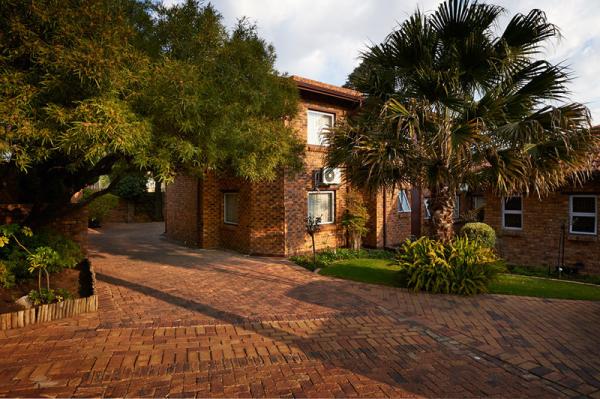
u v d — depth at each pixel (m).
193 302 6.17
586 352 4.44
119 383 3.50
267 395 3.37
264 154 6.53
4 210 8.63
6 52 3.93
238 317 5.46
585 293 6.96
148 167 5.23
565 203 9.96
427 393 3.48
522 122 6.46
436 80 6.64
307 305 6.13
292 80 7.80
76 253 8.53
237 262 10.06
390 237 13.38
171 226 16.11
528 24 6.56
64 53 3.63
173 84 4.34
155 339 4.57
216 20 5.60
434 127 6.96
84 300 5.50
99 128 3.53
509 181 6.48
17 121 3.64
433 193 7.58
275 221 11.17
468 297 6.66
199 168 6.41
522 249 10.78
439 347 4.56
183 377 3.65
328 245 12.27
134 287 7.09
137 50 4.60
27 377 3.56
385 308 6.02
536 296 6.75
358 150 7.12
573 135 6.28
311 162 11.77
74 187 7.96
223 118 5.14
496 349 4.51
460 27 6.93
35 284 6.62
